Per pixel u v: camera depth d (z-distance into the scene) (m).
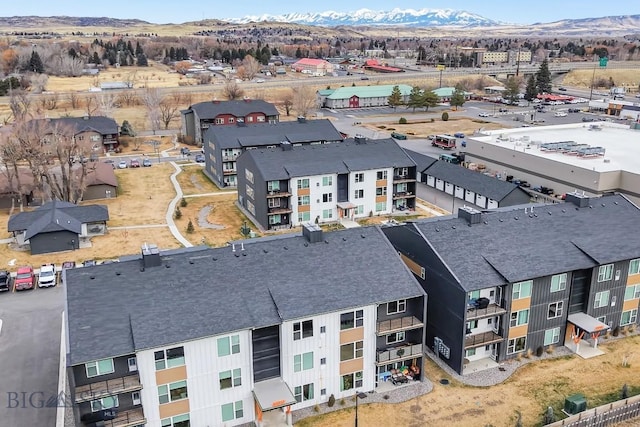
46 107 164.25
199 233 75.31
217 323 36.06
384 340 42.66
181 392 35.91
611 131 116.56
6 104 162.38
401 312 42.59
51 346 47.69
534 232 48.75
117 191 95.38
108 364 34.47
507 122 165.75
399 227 49.62
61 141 86.19
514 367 45.22
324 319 38.78
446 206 88.19
